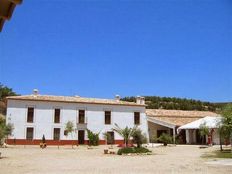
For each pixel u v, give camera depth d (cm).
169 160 2059
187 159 2111
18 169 1567
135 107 5256
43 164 1842
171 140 4441
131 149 2817
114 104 5088
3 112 6334
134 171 1457
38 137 4544
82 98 5150
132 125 5153
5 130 3316
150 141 5247
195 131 4944
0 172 1438
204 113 6078
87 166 1712
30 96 4741
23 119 4497
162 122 5044
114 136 5000
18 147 3991
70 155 2677
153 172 1409
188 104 10450
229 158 2098
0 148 3672
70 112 4791
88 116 4894
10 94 7256
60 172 1432
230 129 2752
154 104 10294
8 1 372
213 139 4262
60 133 4684
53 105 4700
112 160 2134
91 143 4716
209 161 1906
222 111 2880
